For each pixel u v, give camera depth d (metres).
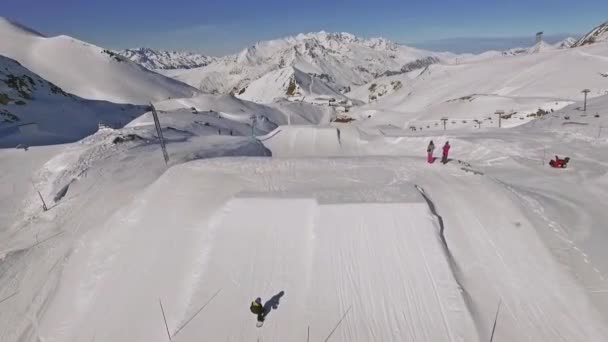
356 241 11.47
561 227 12.22
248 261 11.28
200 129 58.50
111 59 176.38
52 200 21.41
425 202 12.47
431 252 11.05
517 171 19.28
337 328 9.33
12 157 30.67
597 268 10.39
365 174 15.95
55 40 177.50
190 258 11.80
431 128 63.97
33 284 13.55
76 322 10.76
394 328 9.23
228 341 9.19
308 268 10.94
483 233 11.85
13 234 18.55
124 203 18.58
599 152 21.47
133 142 30.25
